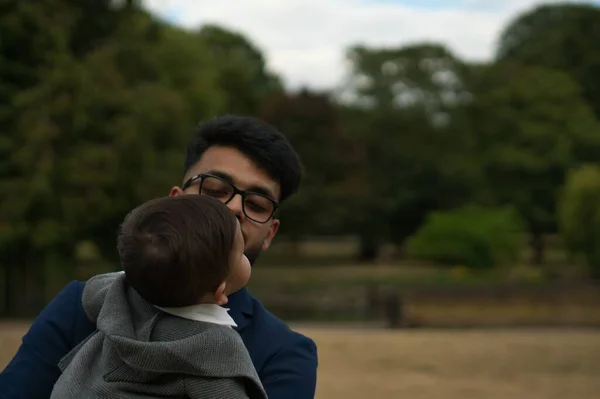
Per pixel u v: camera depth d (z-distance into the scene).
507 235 31.42
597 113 51.47
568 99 44.38
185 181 1.96
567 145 42.28
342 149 41.28
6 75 19.53
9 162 18.97
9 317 19.41
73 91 18.58
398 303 14.89
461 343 11.11
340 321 17.84
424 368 8.95
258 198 1.91
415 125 45.28
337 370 8.73
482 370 8.88
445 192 45.03
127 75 20.67
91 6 21.36
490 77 45.59
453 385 7.93
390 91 45.81
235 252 1.53
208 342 1.45
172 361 1.42
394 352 10.12
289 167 1.97
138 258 1.44
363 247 46.84
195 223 1.46
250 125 1.94
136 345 1.42
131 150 19.17
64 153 19.16
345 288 27.16
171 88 22.59
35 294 20.30
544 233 43.22
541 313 14.92
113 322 1.50
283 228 41.78
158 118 19.38
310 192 39.81
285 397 1.70
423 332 13.16
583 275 29.33
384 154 45.97
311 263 44.56
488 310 14.95
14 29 18.56
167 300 1.48
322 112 40.94
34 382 1.67
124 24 21.59
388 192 46.00
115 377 1.47
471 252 31.12
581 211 27.97
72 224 19.08
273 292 25.00
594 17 51.94
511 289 14.97
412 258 46.47
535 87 43.97
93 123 19.41
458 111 45.12
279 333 1.80
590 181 28.17
